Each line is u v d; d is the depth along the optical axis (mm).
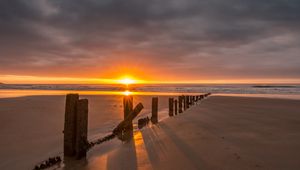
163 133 7348
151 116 11078
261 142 5914
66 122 5113
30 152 5660
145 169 4352
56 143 6418
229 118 10078
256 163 4426
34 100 18906
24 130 7926
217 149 5367
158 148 5652
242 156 4840
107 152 5520
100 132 7910
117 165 4621
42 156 5383
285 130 7402
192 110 13648
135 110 8148
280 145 5613
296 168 4164
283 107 15031
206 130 7512
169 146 5770
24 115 10938
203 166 4355
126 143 6305
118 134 7391
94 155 5293
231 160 4617
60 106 14789
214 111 12875
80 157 5012
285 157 4746
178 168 4316
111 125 9070
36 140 6707
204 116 10836
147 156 5090
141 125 9125
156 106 10258
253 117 10359
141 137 6980
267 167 4223
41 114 11359
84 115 5098
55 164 4742
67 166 4641
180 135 6922
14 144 6305
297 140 6082
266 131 7254
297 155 4855
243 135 6723
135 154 5266
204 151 5246
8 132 7617
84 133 5113
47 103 16547
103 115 11484
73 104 5070
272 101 20297
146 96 29484
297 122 8938
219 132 7176
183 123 8992
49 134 7414
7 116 10570
